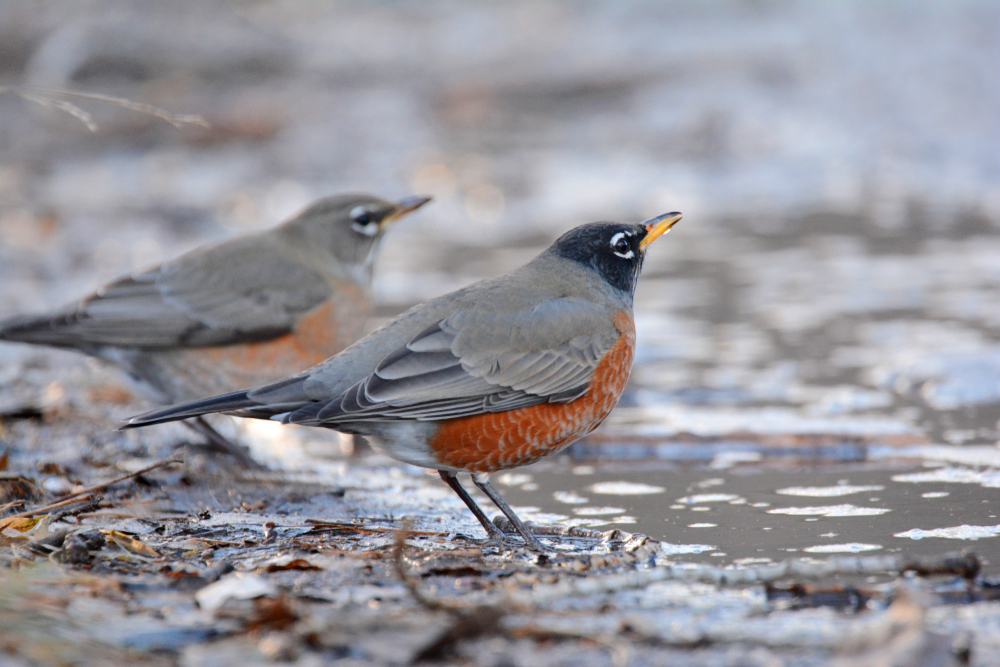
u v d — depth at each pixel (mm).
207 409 8000
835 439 10453
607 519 8586
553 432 8781
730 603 6430
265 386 8258
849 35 41406
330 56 43438
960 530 7922
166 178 27469
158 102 34688
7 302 16609
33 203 24078
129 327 10875
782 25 45094
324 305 11359
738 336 14977
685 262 19719
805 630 5938
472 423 8445
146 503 9023
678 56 41531
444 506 9188
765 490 9242
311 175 28344
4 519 7934
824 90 34156
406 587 6582
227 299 10992
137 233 21969
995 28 39438
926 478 9352
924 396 12070
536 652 5621
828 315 15789
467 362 8414
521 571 7102
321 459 10742
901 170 26750
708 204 24922
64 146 30250
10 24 38094
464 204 25953
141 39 38250
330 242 11734
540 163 29922
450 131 33844
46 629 5762
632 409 11945
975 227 21266
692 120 32594
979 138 28312
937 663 5375
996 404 11617
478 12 52938
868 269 18359
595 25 49188
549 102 36969
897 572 6801
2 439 10688
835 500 8836
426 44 46875
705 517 8523
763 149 29516
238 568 7059
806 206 24156
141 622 5918
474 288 9016
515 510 8984
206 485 9648
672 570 6766
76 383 12797
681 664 5473
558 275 9367
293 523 8492
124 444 10688
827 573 6754
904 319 15242
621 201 25609
